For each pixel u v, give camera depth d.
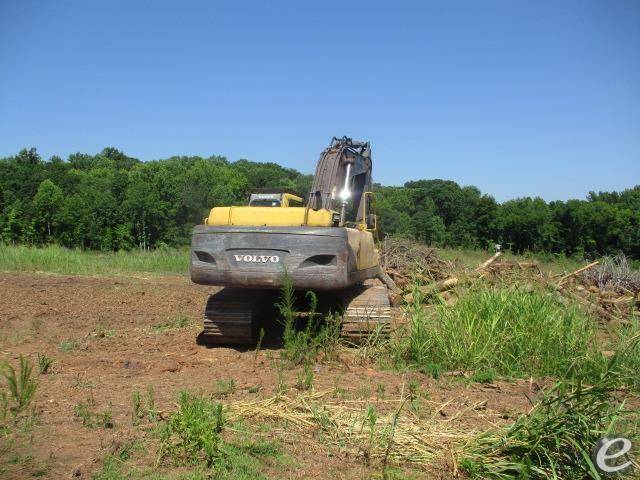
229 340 7.82
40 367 6.14
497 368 6.66
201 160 85.81
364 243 8.25
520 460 4.00
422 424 4.74
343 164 9.25
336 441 4.41
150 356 7.18
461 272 12.20
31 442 4.17
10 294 11.80
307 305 8.81
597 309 9.76
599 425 4.27
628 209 34.41
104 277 16.02
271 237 7.12
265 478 3.81
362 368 6.68
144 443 4.23
